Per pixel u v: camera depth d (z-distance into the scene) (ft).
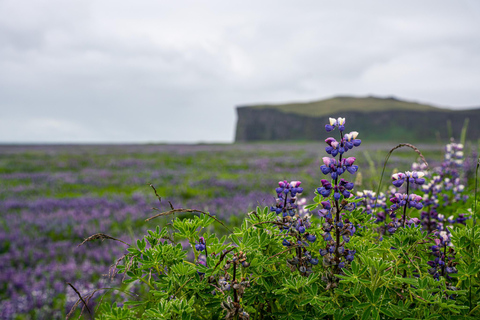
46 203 38.27
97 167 76.02
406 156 58.39
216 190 42.98
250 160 83.05
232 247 4.57
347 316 4.17
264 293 4.62
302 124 449.89
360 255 4.54
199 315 4.63
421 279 4.28
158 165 76.89
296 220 4.84
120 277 17.60
